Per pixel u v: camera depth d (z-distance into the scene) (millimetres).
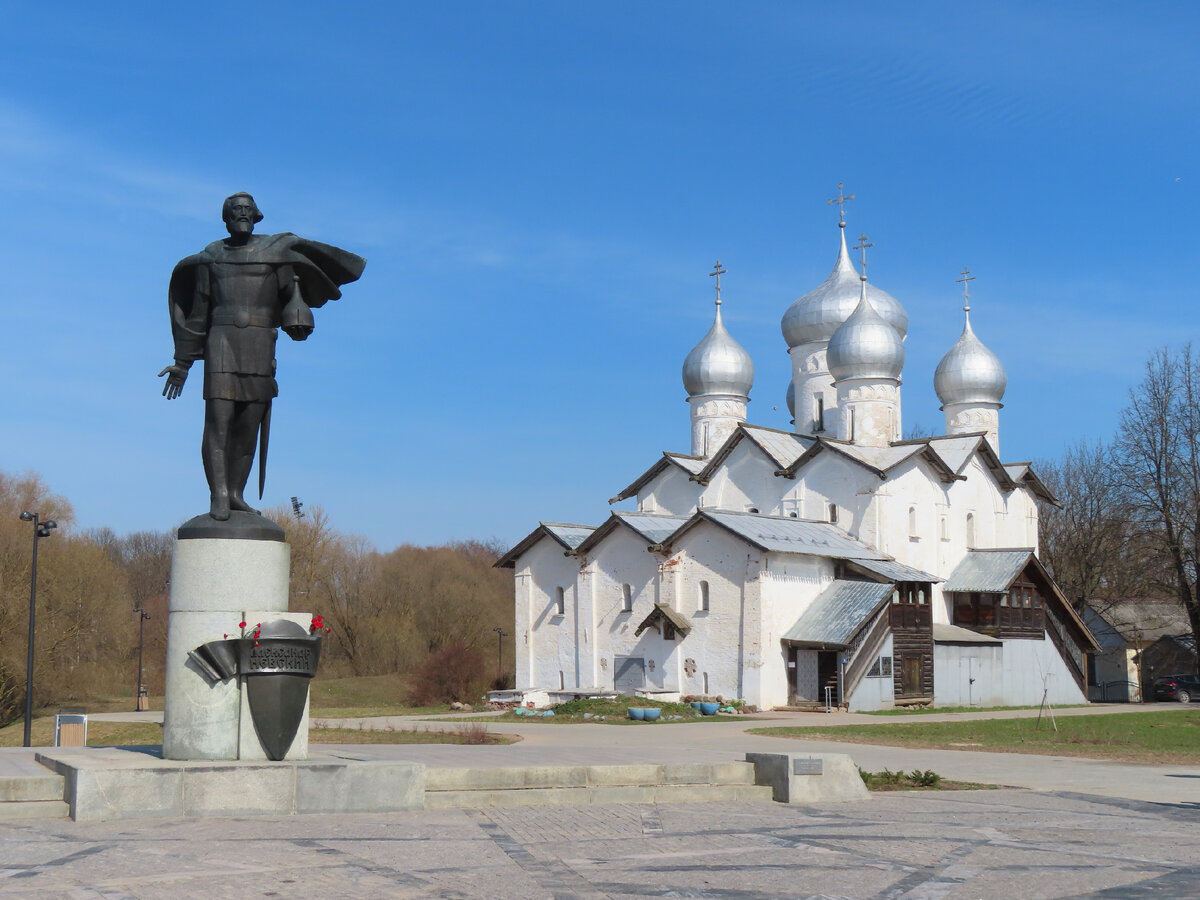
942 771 22953
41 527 40500
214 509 15344
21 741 50688
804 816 15086
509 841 12523
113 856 11203
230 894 9789
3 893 9711
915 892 10539
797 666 49969
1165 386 62781
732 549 50812
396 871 10836
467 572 94688
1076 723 39719
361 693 71438
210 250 15867
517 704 51094
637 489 65750
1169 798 18391
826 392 65375
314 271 16109
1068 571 77312
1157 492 62156
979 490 62625
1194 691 66062
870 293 65750
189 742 14641
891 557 55312
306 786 13961
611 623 55344
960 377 68188
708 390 67250
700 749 26656
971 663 54656
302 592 82812
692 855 12078
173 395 15969
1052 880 11172
